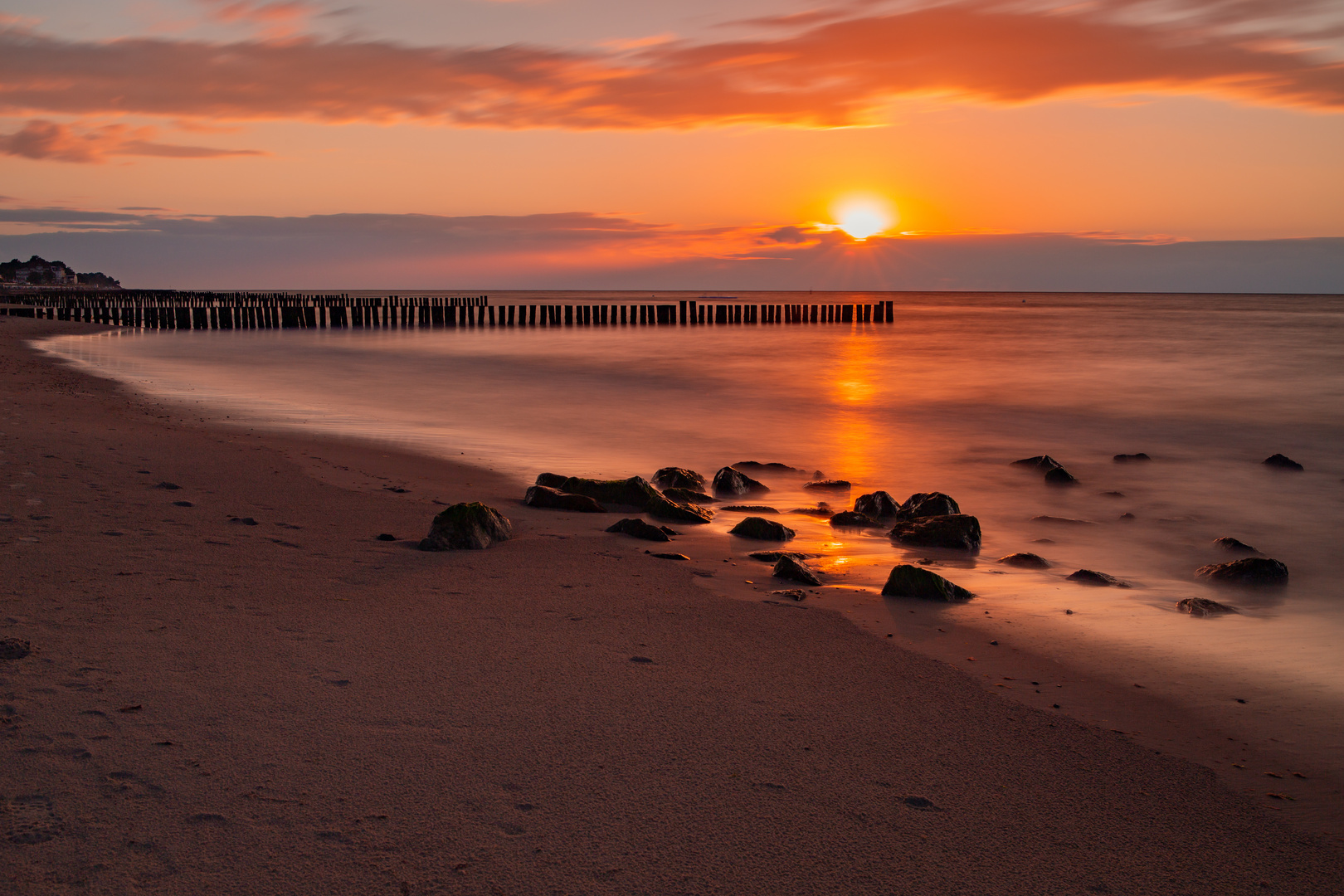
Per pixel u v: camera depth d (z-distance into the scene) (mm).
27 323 44750
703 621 5008
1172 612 5855
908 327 54531
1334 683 4617
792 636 4828
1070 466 12266
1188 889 2709
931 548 7602
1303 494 10508
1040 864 2771
